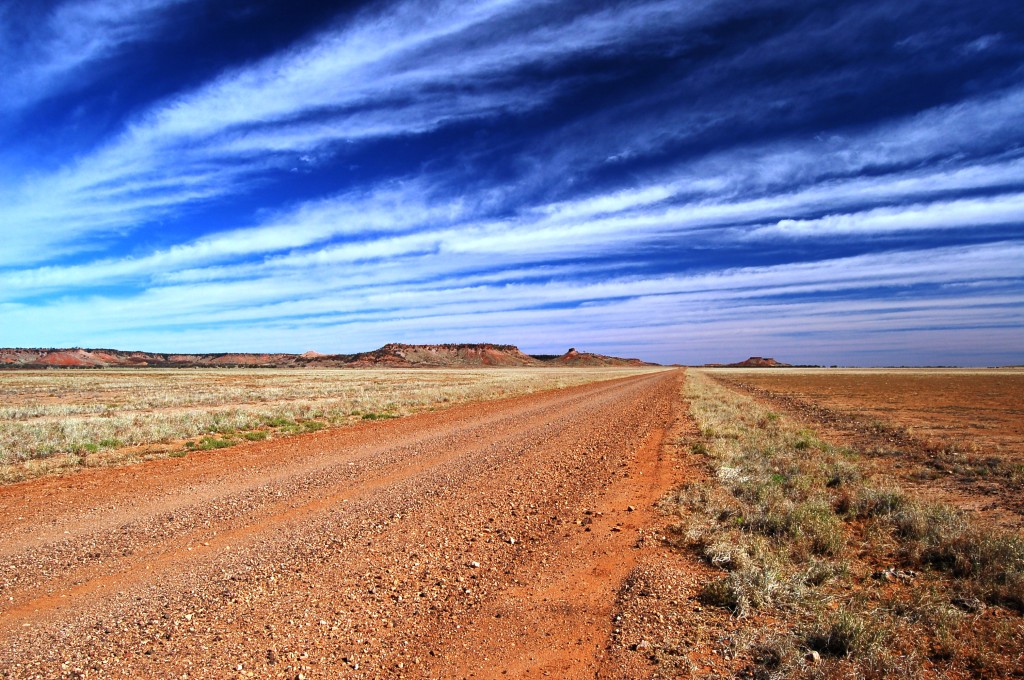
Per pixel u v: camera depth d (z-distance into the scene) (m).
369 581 5.44
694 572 5.57
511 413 23.09
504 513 8.01
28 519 7.61
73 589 5.21
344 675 3.76
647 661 3.90
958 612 4.39
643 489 9.36
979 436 15.60
